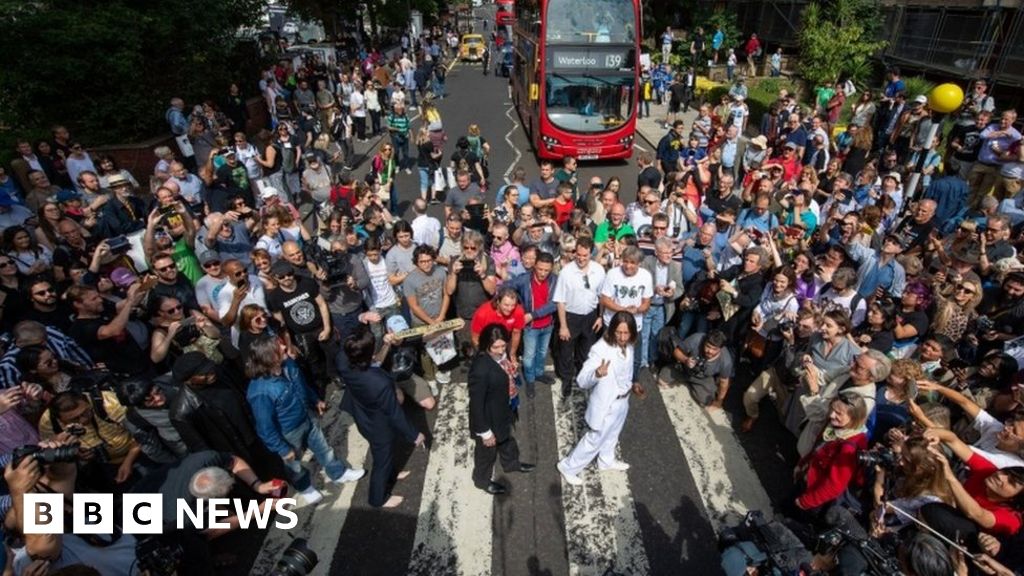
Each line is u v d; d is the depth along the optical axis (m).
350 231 6.74
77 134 13.01
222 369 4.93
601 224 7.52
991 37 15.86
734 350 6.36
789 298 5.71
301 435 4.57
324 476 5.24
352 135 17.08
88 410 4.12
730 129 12.05
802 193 7.94
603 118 14.46
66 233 6.75
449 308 6.40
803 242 6.91
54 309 5.70
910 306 5.51
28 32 12.09
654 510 4.86
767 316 5.88
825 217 8.42
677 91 20.52
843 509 3.98
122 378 5.20
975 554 3.33
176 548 3.44
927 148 8.87
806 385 4.93
